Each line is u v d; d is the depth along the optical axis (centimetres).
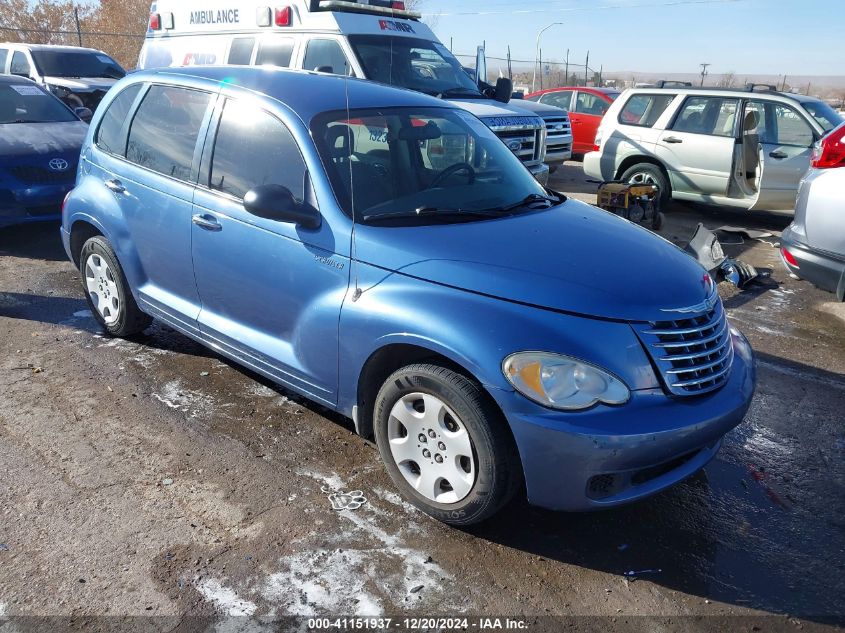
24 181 730
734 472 379
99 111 509
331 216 349
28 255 725
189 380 457
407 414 321
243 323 403
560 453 280
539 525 328
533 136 866
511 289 301
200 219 404
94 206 483
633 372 290
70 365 473
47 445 378
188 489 345
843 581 300
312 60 823
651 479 306
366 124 391
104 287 508
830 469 385
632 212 848
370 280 330
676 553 314
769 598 289
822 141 578
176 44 988
